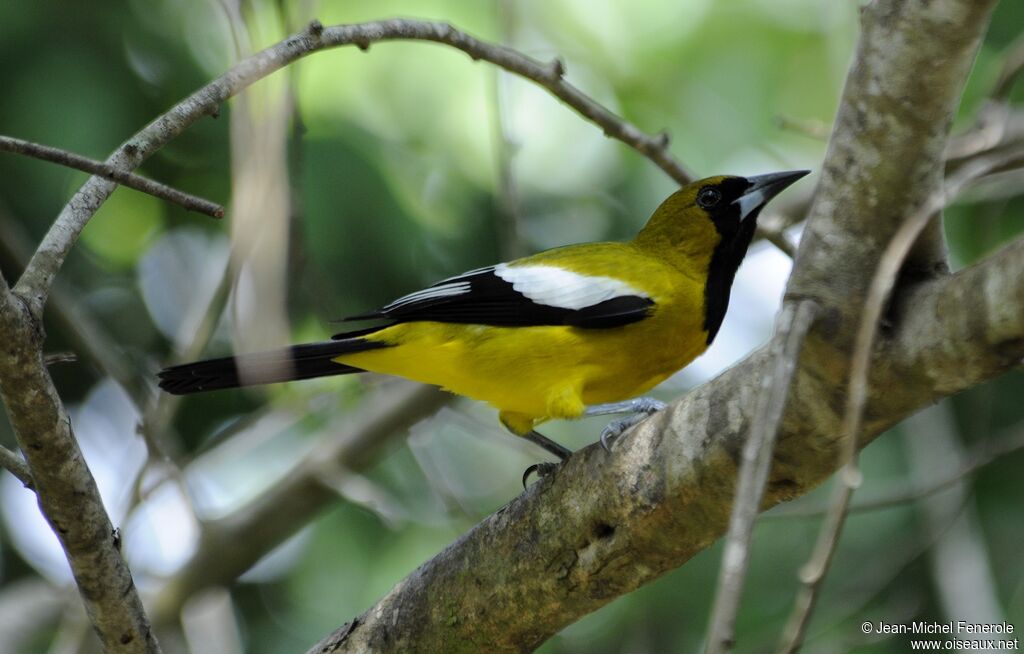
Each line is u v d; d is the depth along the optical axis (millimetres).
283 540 13570
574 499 7090
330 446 13438
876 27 5582
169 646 13367
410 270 12672
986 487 13000
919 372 5652
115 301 14062
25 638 13297
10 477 14289
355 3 13180
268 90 8898
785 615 12594
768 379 5285
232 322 8867
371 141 12680
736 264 10078
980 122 10242
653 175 14102
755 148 14555
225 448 13508
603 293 9070
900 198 5637
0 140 5301
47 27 12219
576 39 14688
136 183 5480
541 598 7336
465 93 13336
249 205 8820
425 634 7789
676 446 6590
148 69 12711
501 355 9031
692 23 14789
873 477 12711
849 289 5750
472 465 15086
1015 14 13750
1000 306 5289
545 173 14070
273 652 13609
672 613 12977
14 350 5836
